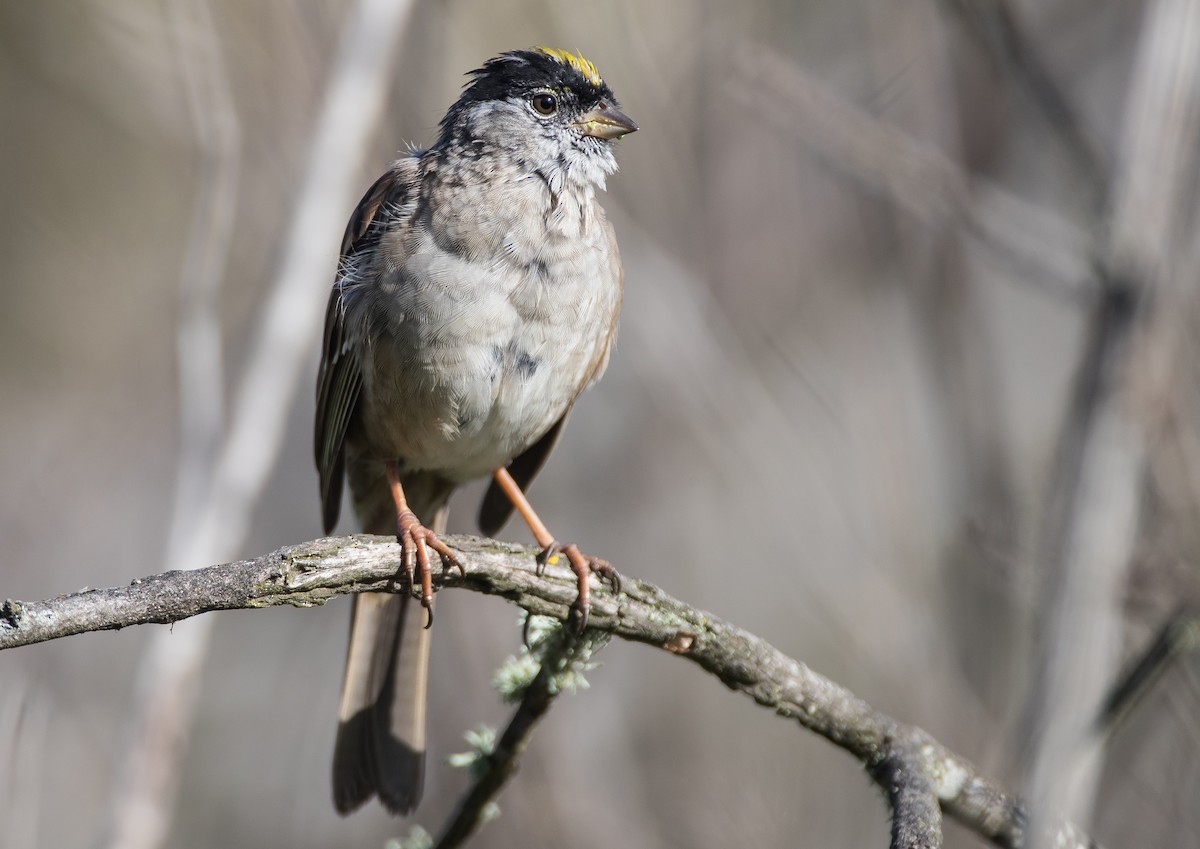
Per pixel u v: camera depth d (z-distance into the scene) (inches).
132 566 535.8
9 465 557.3
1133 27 476.7
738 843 403.5
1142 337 267.3
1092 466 258.5
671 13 463.2
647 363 440.5
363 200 327.3
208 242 333.4
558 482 488.1
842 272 492.1
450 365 305.1
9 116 563.5
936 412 451.5
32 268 572.4
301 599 231.8
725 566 471.5
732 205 496.4
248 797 487.5
